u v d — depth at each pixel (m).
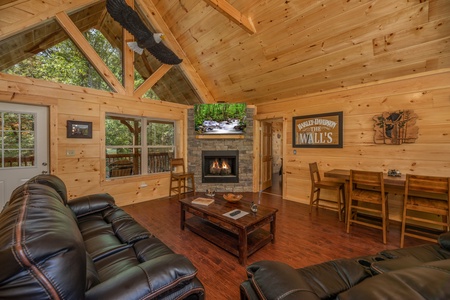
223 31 3.75
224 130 4.76
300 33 3.15
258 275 0.94
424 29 2.46
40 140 3.23
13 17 2.88
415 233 2.75
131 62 4.12
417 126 2.93
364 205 3.45
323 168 3.89
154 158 4.69
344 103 3.61
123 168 4.21
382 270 1.09
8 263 0.64
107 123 4.00
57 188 1.96
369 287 0.64
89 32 3.73
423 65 2.79
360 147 3.45
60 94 3.34
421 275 0.66
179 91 4.99
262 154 5.21
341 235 2.72
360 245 2.46
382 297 0.59
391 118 3.13
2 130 2.95
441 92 2.75
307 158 4.11
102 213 2.31
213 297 1.65
